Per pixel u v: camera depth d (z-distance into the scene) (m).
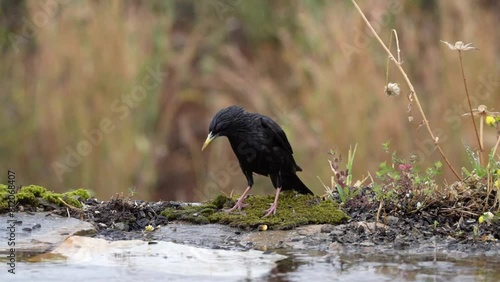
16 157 13.78
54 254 6.86
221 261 6.60
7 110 14.09
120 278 6.14
